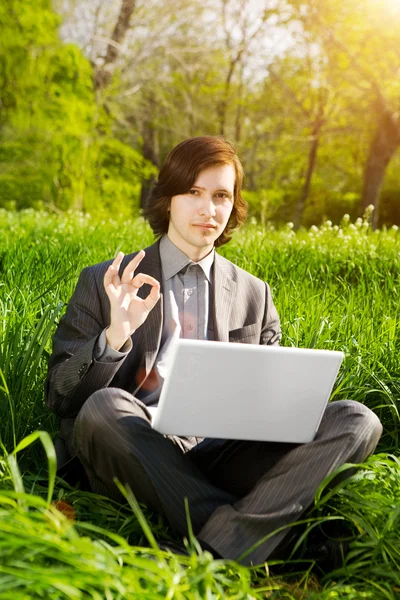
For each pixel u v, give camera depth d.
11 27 26.77
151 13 28.25
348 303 5.25
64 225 9.75
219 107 33.47
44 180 26.66
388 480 3.03
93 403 2.66
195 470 2.68
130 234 8.73
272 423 2.64
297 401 2.62
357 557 2.66
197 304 3.14
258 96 34.09
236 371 2.56
